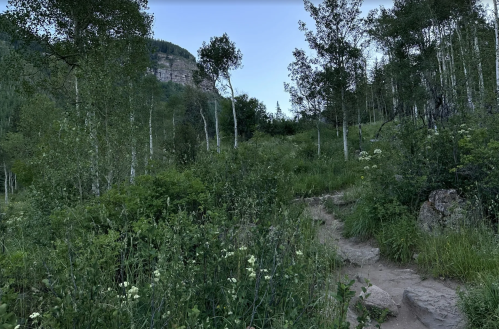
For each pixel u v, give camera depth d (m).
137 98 15.47
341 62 18.95
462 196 6.90
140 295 2.90
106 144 8.73
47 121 19.11
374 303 4.36
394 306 4.40
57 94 15.97
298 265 3.38
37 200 6.29
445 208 6.50
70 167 7.17
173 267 2.97
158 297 2.93
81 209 4.91
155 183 6.11
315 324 3.13
